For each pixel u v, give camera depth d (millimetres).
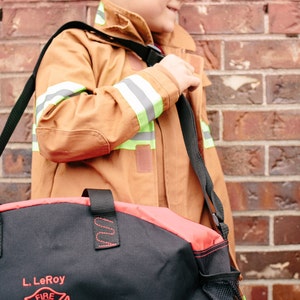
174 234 829
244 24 1313
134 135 1003
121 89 970
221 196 1175
